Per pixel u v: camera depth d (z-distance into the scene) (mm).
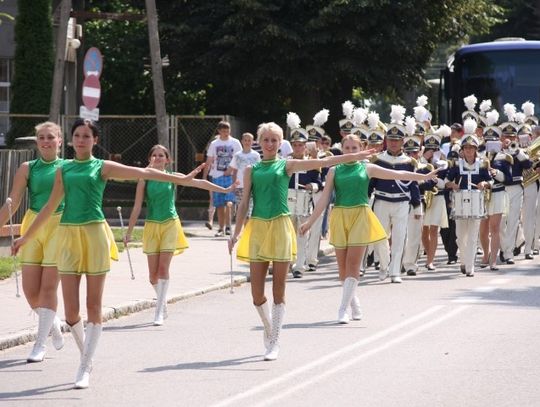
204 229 34875
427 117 27734
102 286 12773
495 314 17938
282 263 14164
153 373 13375
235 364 13898
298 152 23438
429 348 14812
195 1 45062
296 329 16609
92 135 12820
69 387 12625
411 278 23828
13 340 15398
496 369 13336
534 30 70000
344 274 17797
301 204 23797
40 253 14406
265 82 46062
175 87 48594
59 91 32781
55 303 14375
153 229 17656
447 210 25922
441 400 11664
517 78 38531
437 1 46781
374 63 44438
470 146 24297
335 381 12695
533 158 28375
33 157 26391
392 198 22750
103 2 52531
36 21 39719
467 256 24250
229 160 32094
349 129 25859
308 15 43594
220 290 21797
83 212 12734
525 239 28578
